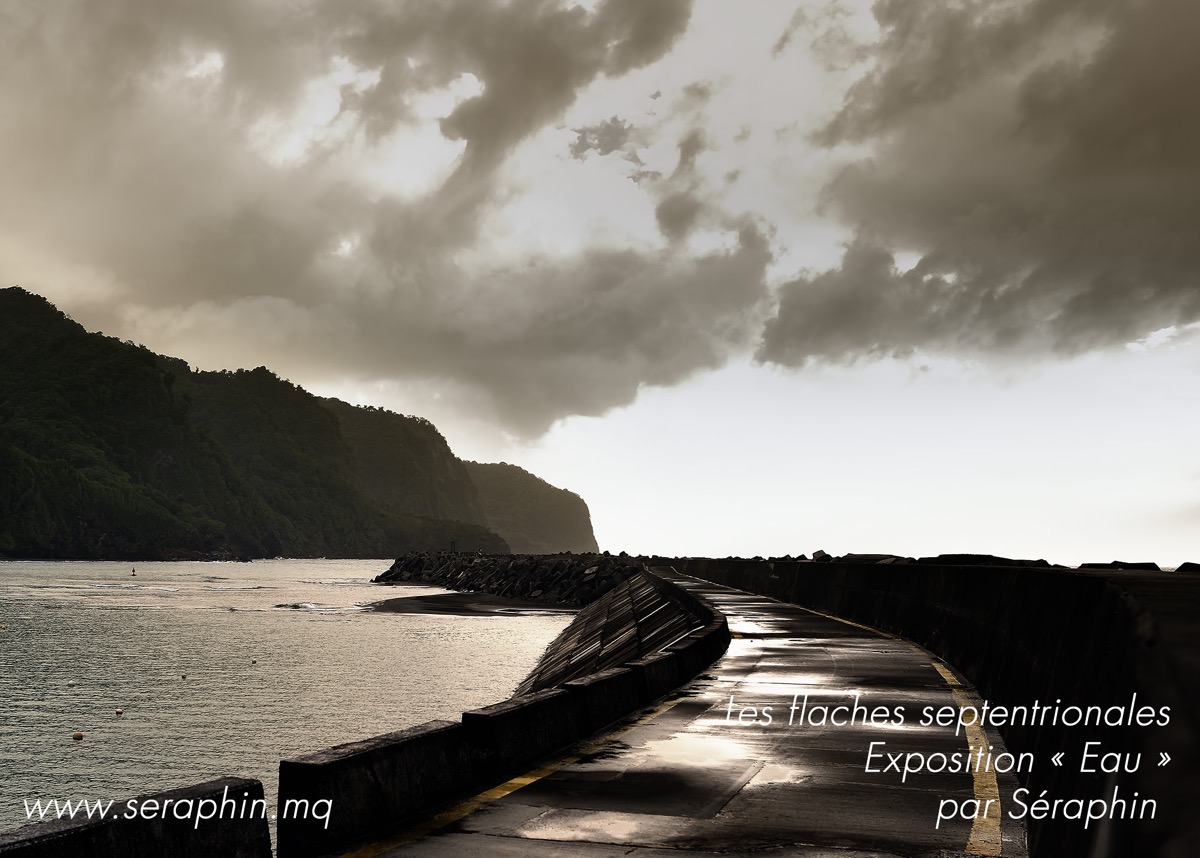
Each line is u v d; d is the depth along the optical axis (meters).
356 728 28.42
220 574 170.88
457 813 7.86
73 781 22.56
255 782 6.00
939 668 17.31
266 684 37.31
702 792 8.55
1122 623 5.25
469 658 47.34
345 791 7.16
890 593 26.00
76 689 35.97
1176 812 2.62
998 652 12.77
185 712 30.95
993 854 6.76
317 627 63.81
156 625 64.38
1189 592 5.64
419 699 33.81
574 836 7.21
